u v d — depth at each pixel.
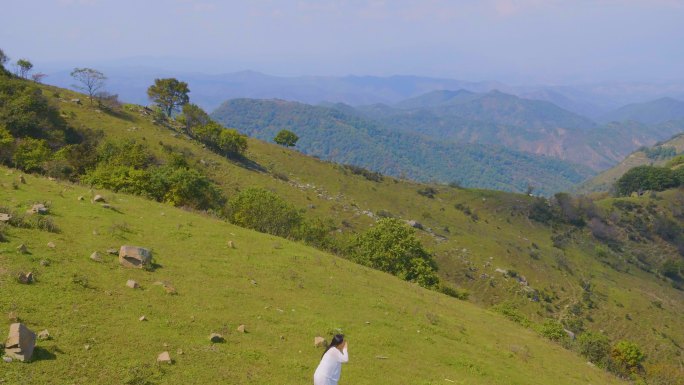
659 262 178.00
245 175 114.25
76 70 108.69
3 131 55.03
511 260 142.88
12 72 111.62
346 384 15.92
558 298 130.38
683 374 53.69
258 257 29.17
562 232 184.50
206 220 35.34
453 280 121.69
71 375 11.30
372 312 25.72
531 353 29.97
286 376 14.80
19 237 18.91
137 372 12.28
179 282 20.47
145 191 45.66
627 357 50.75
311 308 23.08
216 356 14.72
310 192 131.38
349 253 58.66
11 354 11.09
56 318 13.73
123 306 16.08
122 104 127.19
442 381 18.61
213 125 127.19
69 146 63.66
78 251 19.72
